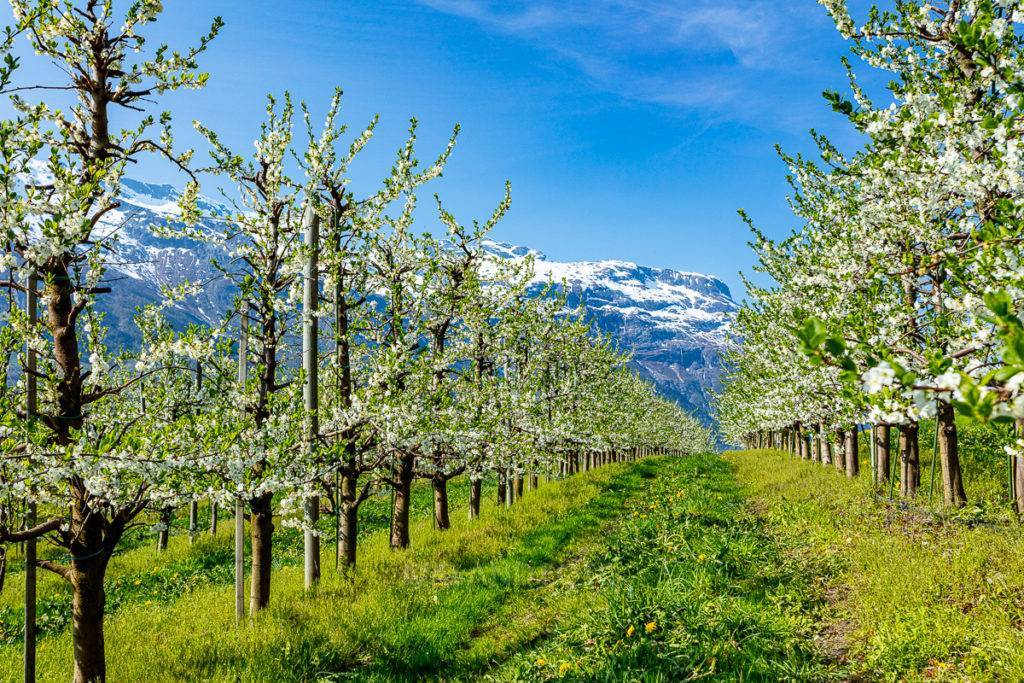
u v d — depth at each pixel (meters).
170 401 7.58
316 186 9.94
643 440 42.91
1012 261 4.43
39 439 5.42
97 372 6.62
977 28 4.77
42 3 5.54
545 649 6.67
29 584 6.57
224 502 7.36
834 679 5.29
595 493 20.31
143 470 5.80
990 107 6.08
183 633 8.96
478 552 12.21
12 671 7.83
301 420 9.17
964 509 10.16
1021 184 5.30
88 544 6.69
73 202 5.36
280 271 9.79
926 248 7.79
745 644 5.83
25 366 5.99
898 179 7.26
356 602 9.41
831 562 8.30
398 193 11.18
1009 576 6.30
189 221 9.16
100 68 6.60
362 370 12.54
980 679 4.60
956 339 6.60
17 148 5.36
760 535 10.65
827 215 10.05
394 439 10.30
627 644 6.07
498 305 15.39
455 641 7.88
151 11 6.56
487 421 12.84
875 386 2.43
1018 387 2.14
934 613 5.81
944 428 10.97
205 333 7.82
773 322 14.19
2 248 5.48
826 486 16.17
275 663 7.25
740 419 34.62
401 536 13.45
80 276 6.37
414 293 12.50
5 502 5.97
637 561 9.38
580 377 21.06
